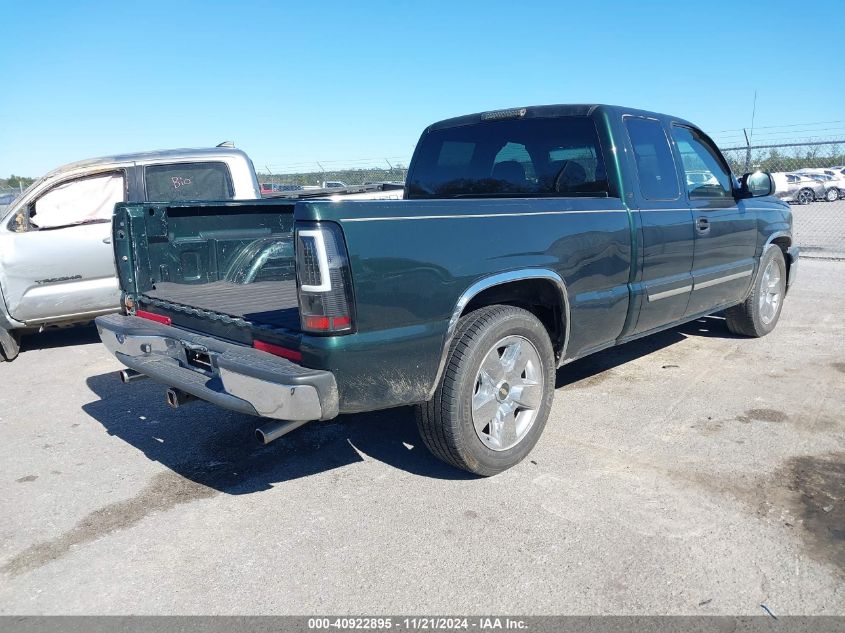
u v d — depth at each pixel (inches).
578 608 99.9
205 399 124.6
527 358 143.9
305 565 112.9
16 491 144.1
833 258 460.8
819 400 182.5
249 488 142.0
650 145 181.5
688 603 100.3
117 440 171.5
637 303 172.7
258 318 129.3
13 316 251.4
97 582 110.3
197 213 176.4
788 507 126.6
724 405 180.7
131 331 151.7
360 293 111.6
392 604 102.1
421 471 147.0
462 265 126.3
